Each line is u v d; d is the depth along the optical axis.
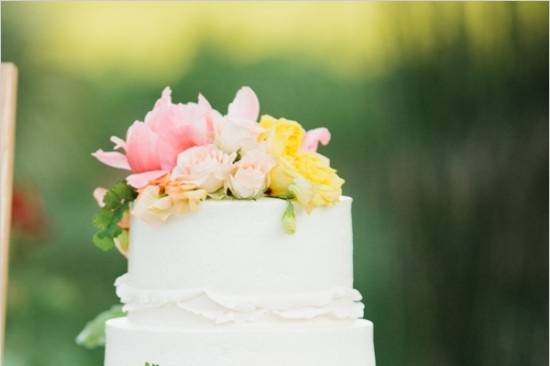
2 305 2.89
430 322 4.48
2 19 7.01
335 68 6.83
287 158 2.66
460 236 4.45
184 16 7.12
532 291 4.45
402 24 4.84
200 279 2.61
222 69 7.01
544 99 4.66
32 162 6.58
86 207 6.43
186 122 2.71
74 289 6.05
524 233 4.49
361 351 2.71
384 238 5.74
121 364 2.66
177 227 2.62
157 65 7.07
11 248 5.85
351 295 2.72
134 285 2.72
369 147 6.09
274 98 6.87
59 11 7.07
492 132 4.62
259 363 2.57
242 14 7.07
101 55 7.06
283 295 2.62
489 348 4.45
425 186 4.55
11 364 5.63
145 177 2.65
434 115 4.68
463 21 4.74
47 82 6.94
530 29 4.71
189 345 2.57
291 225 2.59
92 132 6.79
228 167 2.63
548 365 4.46
